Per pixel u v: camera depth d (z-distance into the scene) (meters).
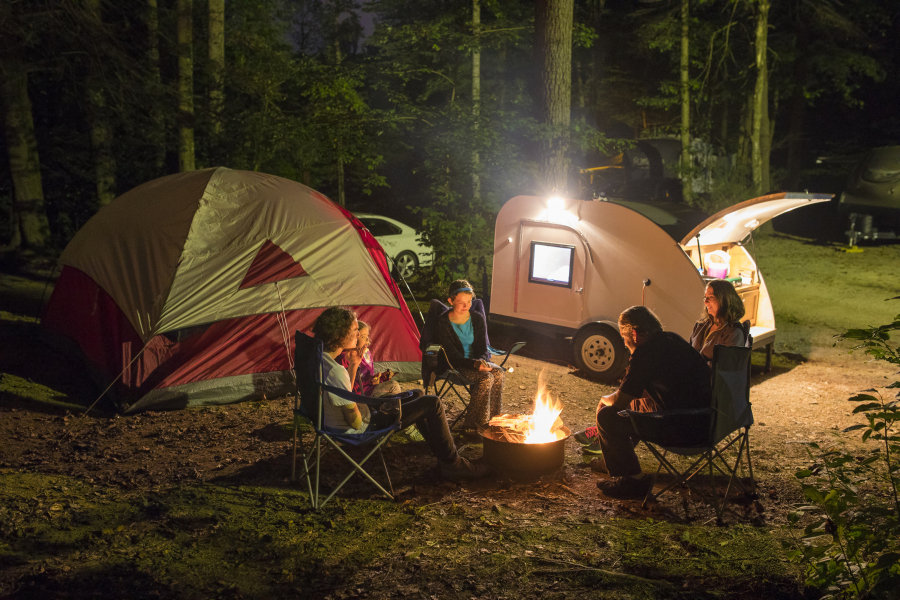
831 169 29.42
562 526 4.18
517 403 7.00
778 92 23.80
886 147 17.88
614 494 4.68
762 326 8.56
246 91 15.11
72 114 16.83
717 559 3.76
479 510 4.42
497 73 24.70
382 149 13.58
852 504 3.02
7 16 12.07
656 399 4.43
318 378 4.29
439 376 5.72
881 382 8.14
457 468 4.85
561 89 10.63
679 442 4.39
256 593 3.39
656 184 19.72
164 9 15.92
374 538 3.99
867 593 2.75
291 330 6.92
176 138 15.80
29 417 6.06
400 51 17.75
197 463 5.15
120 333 6.57
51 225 16.50
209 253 6.73
